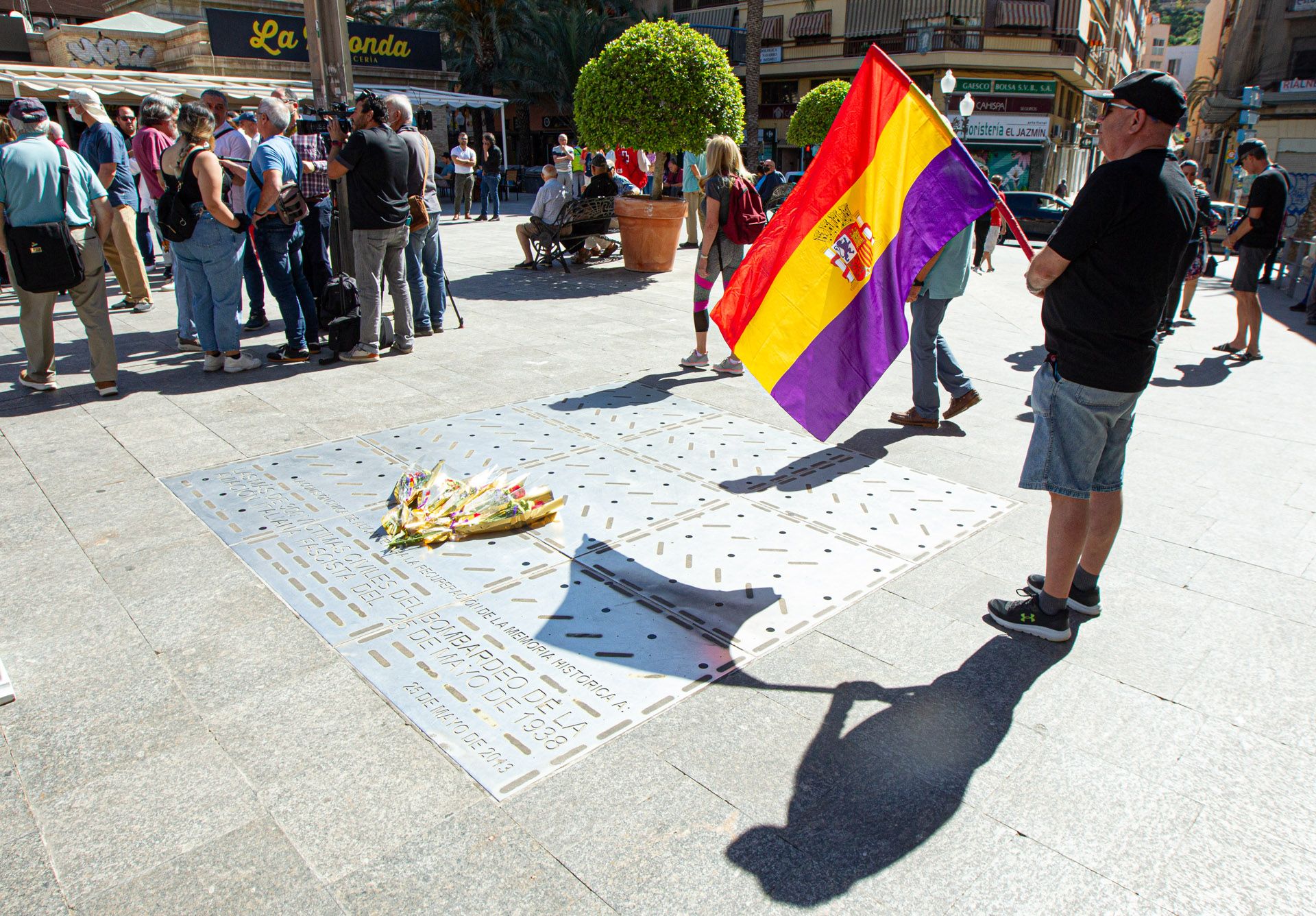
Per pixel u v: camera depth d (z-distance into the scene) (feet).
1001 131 101.55
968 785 7.72
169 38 68.64
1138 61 223.71
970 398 17.07
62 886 6.56
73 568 11.34
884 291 12.32
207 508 13.12
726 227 20.06
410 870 6.72
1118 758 8.10
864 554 12.00
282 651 9.57
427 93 75.15
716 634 10.03
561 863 6.81
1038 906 6.48
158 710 8.57
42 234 16.51
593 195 38.91
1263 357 24.72
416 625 10.11
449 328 25.85
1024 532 12.71
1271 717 8.68
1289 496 14.12
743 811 7.37
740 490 14.12
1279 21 101.55
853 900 6.51
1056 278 9.12
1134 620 10.46
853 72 106.32
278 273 20.43
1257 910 6.47
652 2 120.47
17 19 66.54
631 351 23.24
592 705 8.73
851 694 8.98
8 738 8.16
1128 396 9.19
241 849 6.91
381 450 15.56
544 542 12.22
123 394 18.61
